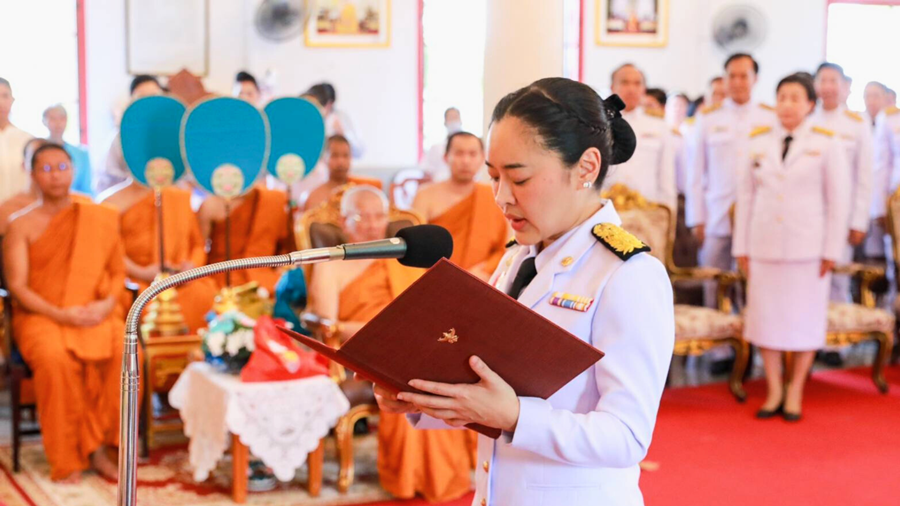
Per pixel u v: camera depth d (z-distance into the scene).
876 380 5.80
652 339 1.50
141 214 5.37
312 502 3.93
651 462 4.42
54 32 8.56
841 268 5.95
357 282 4.31
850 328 5.61
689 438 4.80
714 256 6.95
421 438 3.96
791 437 4.85
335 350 1.44
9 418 5.22
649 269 1.54
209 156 5.07
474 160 4.86
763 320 5.17
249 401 3.72
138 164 5.06
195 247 5.49
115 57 8.72
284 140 5.69
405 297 1.35
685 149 7.16
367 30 9.55
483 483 1.65
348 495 4.02
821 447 4.68
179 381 4.14
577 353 1.42
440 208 4.90
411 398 1.47
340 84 9.54
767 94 10.58
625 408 1.47
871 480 4.21
